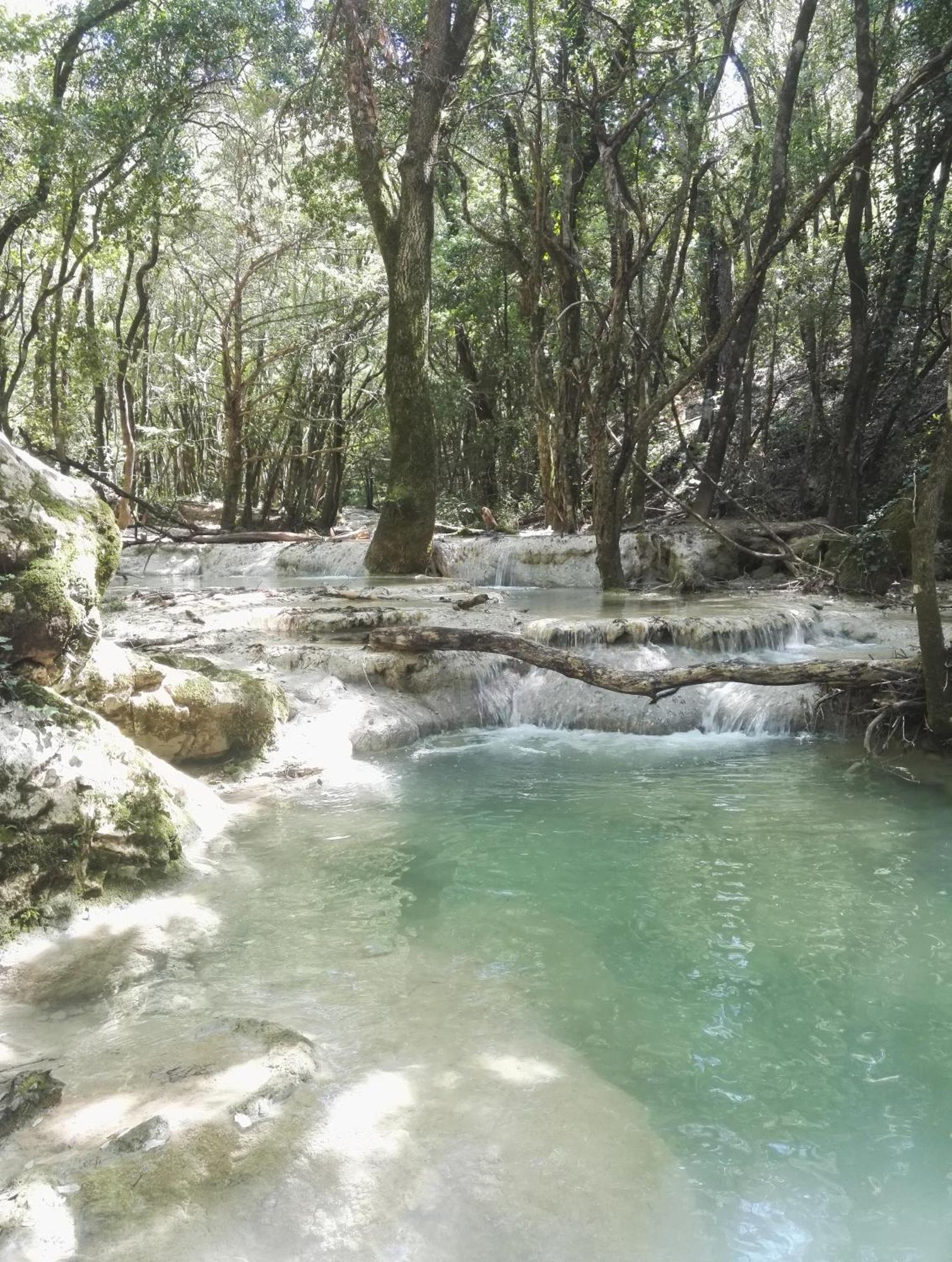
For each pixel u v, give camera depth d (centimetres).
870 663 741
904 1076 315
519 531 1977
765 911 451
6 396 2119
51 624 492
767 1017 353
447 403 2441
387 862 513
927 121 1525
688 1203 253
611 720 825
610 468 1554
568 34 1379
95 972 380
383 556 1574
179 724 618
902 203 1545
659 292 1353
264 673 790
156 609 1060
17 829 414
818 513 1864
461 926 432
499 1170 260
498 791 646
